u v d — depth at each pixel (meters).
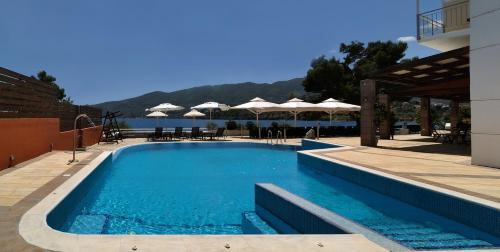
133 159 14.94
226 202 7.66
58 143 14.22
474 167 8.84
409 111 46.12
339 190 8.88
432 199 6.05
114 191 8.72
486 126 8.82
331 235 4.07
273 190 6.40
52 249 3.46
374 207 7.22
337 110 24.80
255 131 23.69
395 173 7.88
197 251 3.49
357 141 19.09
